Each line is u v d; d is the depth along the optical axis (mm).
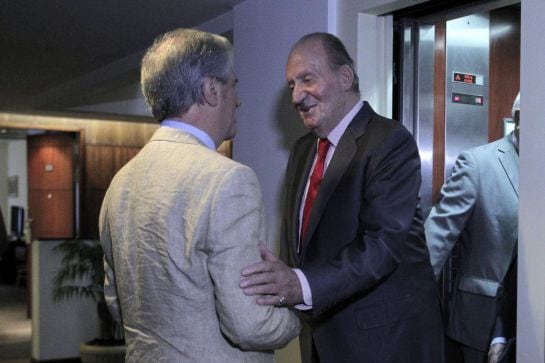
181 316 1323
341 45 1849
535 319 1757
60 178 9047
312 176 1910
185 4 3322
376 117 1812
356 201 1721
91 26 3838
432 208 2592
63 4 3367
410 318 1761
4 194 14297
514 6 3004
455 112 2799
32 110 7520
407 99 2576
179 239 1313
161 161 1399
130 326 1441
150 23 3752
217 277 1271
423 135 2639
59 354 5699
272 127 2969
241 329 1271
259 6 3078
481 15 2859
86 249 5484
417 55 2582
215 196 1285
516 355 1813
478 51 2859
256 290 1296
